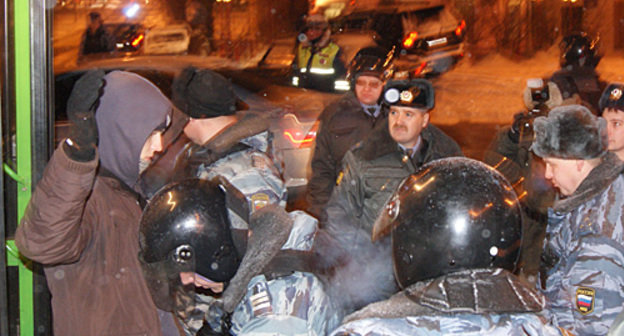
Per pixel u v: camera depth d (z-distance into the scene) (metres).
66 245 2.26
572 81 4.59
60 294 2.38
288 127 5.98
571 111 2.59
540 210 4.08
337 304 2.58
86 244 2.37
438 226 1.84
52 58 2.71
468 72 13.85
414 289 1.86
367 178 3.44
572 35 4.67
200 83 2.87
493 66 16.31
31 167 2.67
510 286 1.82
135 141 2.40
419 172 2.01
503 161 4.23
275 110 6.44
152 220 2.09
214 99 2.86
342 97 4.65
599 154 2.56
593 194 2.51
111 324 2.38
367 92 4.47
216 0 15.40
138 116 2.41
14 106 2.65
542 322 1.82
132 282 2.41
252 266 2.10
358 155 3.49
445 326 1.76
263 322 2.06
